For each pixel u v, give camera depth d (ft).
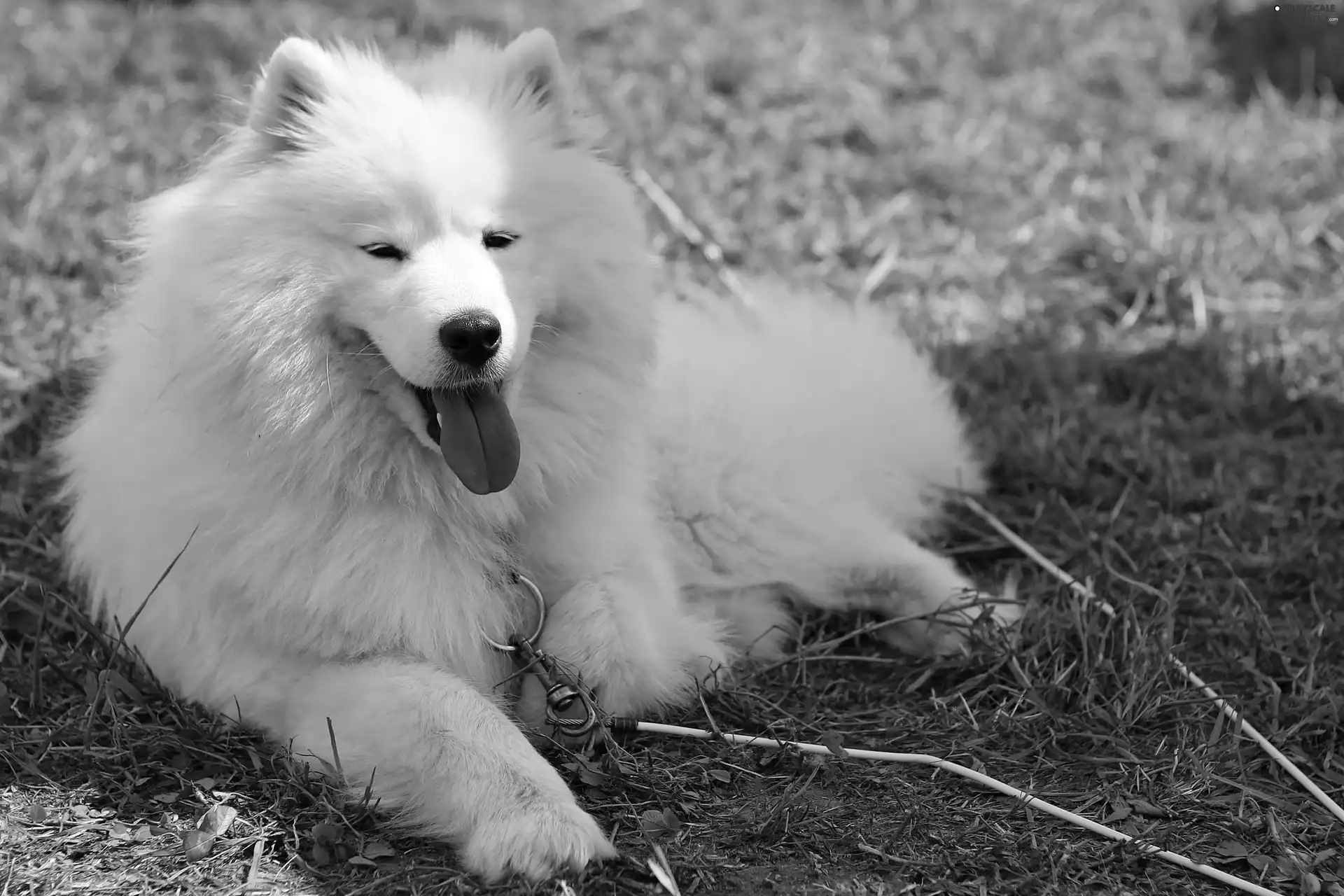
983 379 17.16
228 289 9.40
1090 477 15.06
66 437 12.72
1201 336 17.81
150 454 10.28
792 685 11.58
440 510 10.08
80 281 17.15
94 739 10.12
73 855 8.82
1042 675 11.47
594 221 10.39
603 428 10.64
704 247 19.53
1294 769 10.13
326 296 9.48
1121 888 8.82
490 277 9.40
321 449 9.63
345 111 9.85
